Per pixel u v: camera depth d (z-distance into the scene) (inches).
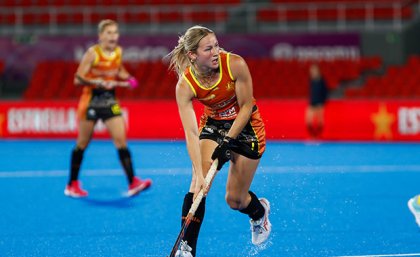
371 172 1238.9
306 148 1656.0
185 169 1277.1
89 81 959.6
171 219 824.3
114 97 986.1
